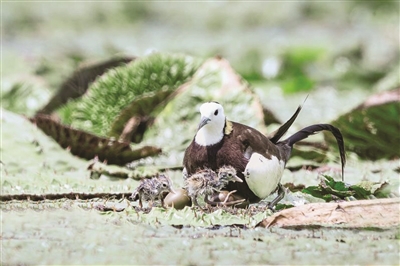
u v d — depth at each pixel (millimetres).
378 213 10086
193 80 15484
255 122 14688
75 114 16109
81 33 32781
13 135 13508
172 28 34562
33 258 8766
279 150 11344
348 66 25719
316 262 8820
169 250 9102
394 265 8797
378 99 14969
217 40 31516
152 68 16078
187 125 15148
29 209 10664
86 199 11438
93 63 17578
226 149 10727
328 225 9914
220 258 8898
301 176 13414
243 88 15031
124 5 35125
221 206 10617
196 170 10977
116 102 16062
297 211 10008
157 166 14141
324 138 15359
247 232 9773
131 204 11078
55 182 12133
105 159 14062
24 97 19375
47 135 13820
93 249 9070
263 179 10688
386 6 34219
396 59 26125
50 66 21594
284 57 26094
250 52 26609
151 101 15414
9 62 21484
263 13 35062
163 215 10359
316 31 33188
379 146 15234
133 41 30656
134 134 15398
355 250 9234
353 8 34531
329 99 21922
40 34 31891
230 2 35562
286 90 23688
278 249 9203
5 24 32219
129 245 9234
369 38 29500
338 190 11406
